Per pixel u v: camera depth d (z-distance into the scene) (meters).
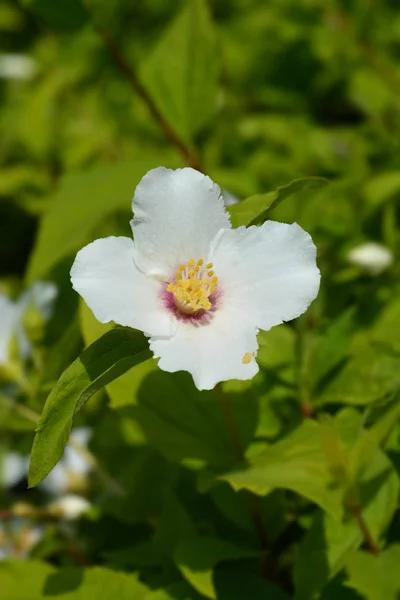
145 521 0.35
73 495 0.37
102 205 0.37
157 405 0.32
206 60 0.39
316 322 0.37
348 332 0.34
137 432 0.35
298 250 0.29
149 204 0.29
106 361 0.28
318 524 0.31
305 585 0.30
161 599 0.32
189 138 0.40
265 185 0.43
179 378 0.33
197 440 0.32
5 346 0.36
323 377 0.34
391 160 0.44
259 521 0.33
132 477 0.35
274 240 0.29
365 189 0.40
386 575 0.30
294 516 0.33
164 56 0.40
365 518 0.31
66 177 0.38
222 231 0.29
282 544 0.33
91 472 0.37
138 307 0.29
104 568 0.32
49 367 0.33
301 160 0.45
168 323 0.29
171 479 0.34
